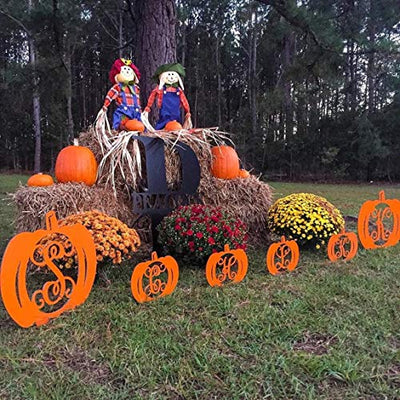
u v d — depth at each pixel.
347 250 3.61
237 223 3.13
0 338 1.88
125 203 3.59
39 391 1.47
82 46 16.09
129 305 2.27
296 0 7.09
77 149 3.39
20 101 15.36
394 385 1.52
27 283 2.65
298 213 3.54
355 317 2.12
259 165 16.05
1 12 11.62
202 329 1.98
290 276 2.86
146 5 4.85
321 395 1.45
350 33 7.12
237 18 17.80
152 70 4.82
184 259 3.06
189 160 3.59
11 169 18.39
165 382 1.52
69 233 2.17
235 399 1.42
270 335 1.91
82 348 1.79
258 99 15.98
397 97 14.29
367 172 15.24
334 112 15.85
